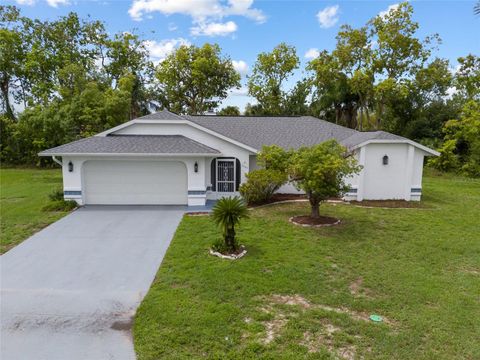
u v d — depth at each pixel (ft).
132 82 127.95
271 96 151.23
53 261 28.99
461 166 97.25
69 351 16.85
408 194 54.65
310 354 16.21
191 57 153.69
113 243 33.63
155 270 26.89
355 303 21.42
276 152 47.67
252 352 16.31
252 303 21.12
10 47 122.52
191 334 17.79
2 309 20.97
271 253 30.09
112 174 51.03
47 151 47.70
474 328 18.76
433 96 120.57
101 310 20.80
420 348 16.89
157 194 51.93
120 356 16.37
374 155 53.72
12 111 128.98
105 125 81.30
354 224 40.32
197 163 50.39
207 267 26.78
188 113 162.50
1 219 42.19
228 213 29.55
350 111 132.98
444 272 26.89
